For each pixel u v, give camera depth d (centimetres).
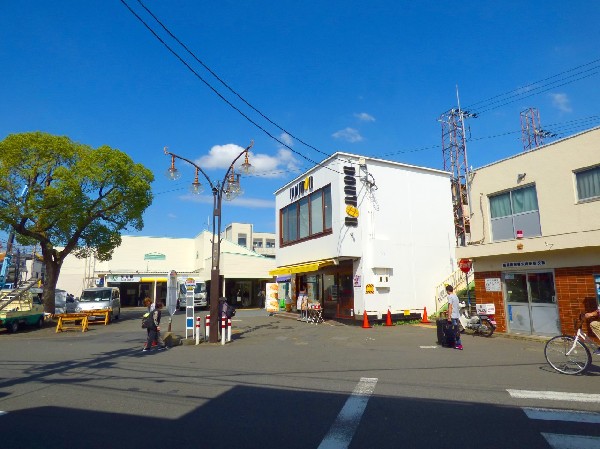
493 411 601
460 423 553
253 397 695
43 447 484
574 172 1289
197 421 574
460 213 3123
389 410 614
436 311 1988
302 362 1015
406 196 2034
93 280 4519
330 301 2159
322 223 2077
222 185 1501
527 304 1388
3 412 620
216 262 1450
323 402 661
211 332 1409
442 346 1227
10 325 1895
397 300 1912
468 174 1642
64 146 2292
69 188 2195
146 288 4794
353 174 1923
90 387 773
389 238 1945
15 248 3706
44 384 801
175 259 4894
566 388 726
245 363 1012
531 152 1411
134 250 4741
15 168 2189
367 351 1170
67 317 1998
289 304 2547
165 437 514
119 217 2641
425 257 2023
